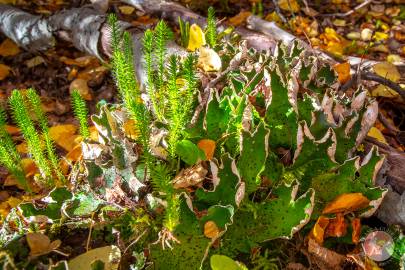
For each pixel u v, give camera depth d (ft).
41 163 1.44
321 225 1.34
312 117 1.42
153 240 1.28
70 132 1.84
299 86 1.54
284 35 2.32
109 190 1.33
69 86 2.28
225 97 1.47
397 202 1.39
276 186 1.36
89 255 1.20
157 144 1.36
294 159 1.40
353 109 1.43
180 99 1.44
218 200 1.31
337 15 2.94
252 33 2.20
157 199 1.24
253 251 1.30
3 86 2.28
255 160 1.35
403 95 1.92
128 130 1.47
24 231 1.34
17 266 1.18
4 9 2.59
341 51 2.49
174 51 1.97
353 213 1.36
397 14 3.03
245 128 1.39
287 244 1.34
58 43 2.53
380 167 1.39
